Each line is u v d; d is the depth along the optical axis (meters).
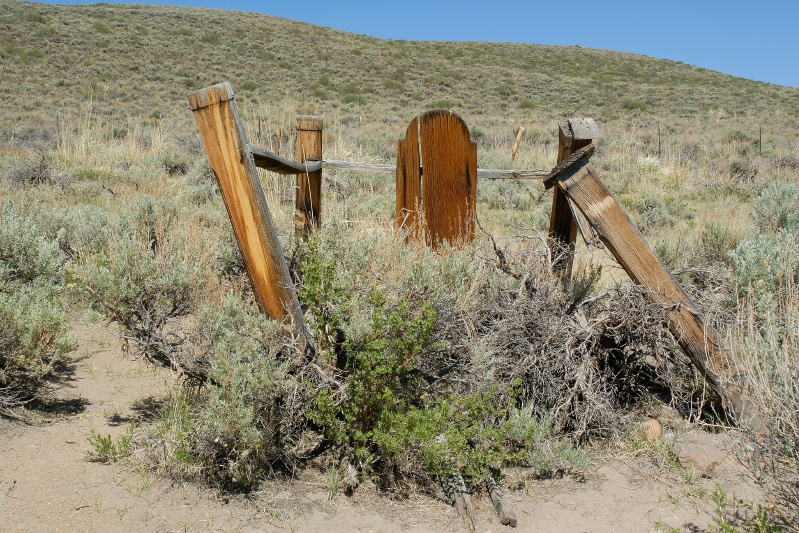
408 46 78.62
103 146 16.23
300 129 5.33
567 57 80.62
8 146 17.83
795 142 28.75
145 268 4.02
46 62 45.00
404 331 3.71
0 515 3.08
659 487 3.65
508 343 4.26
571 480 3.71
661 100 54.00
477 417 3.72
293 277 4.41
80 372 4.81
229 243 5.09
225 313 3.92
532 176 6.38
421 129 6.12
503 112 46.78
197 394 4.12
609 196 4.19
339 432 3.58
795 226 7.97
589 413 4.10
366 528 3.20
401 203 6.34
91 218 7.29
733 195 14.90
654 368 4.71
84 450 3.71
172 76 46.88
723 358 4.03
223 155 3.69
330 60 61.78
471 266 4.70
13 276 5.41
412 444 3.53
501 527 3.27
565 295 4.67
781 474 3.24
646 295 4.24
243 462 3.48
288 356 3.70
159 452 3.61
